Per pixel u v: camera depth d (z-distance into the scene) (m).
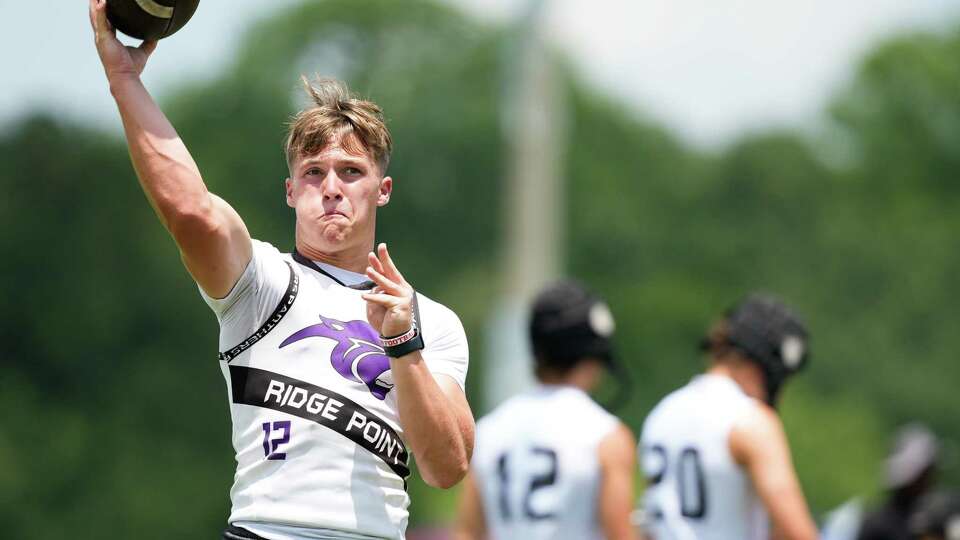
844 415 156.50
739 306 25.98
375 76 175.75
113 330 145.12
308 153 17.84
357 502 17.12
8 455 135.00
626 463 25.92
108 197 148.12
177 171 16.92
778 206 181.25
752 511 25.06
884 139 189.75
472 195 169.75
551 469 25.92
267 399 17.25
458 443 17.42
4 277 143.62
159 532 137.00
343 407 17.22
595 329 26.33
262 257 17.56
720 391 25.39
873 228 178.75
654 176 183.25
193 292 147.50
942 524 32.84
